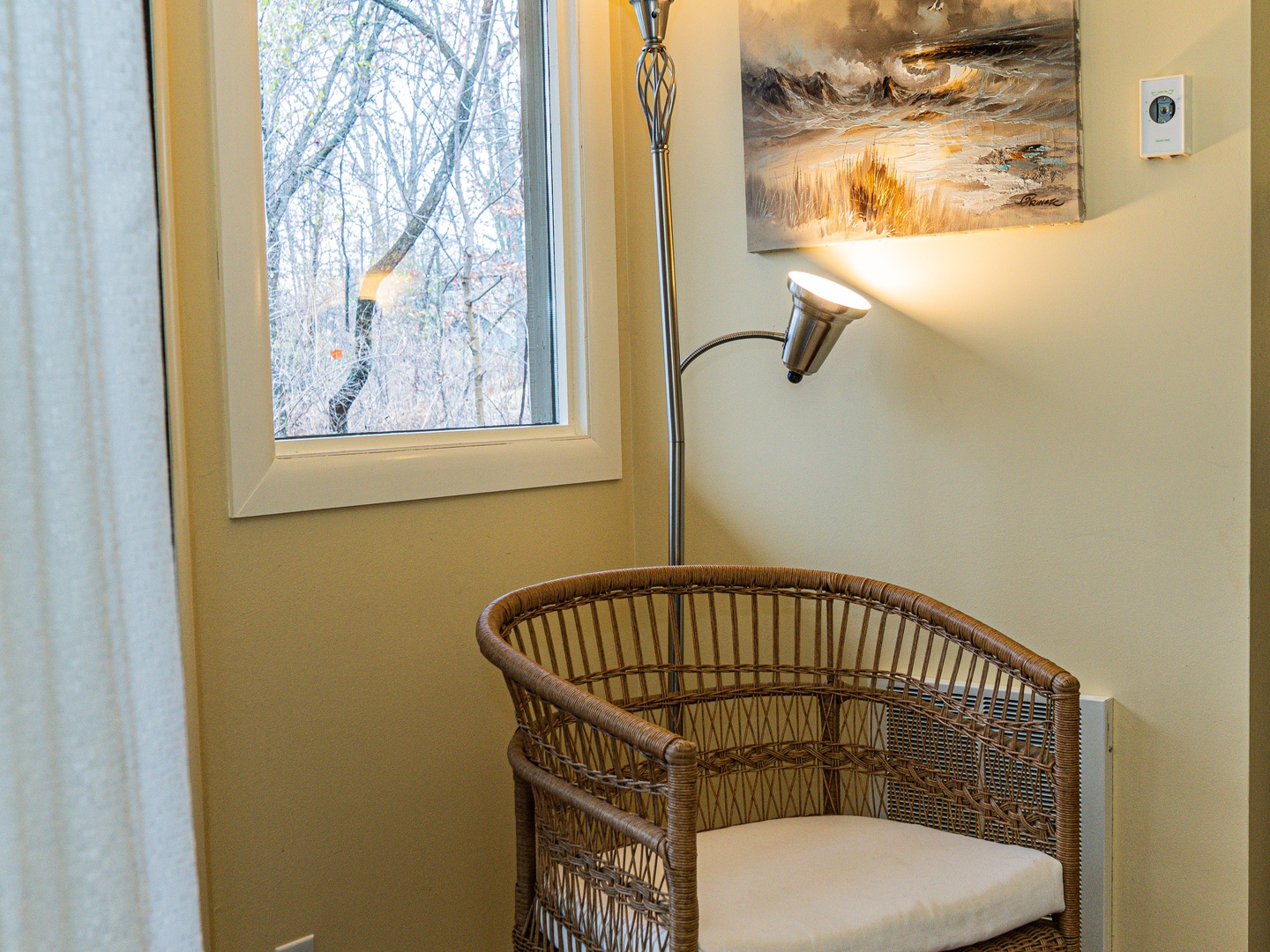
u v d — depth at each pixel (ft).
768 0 6.37
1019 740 4.89
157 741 2.48
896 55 5.97
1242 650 5.31
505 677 4.58
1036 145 5.59
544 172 6.77
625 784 4.17
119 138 2.41
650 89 6.76
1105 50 5.47
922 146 5.94
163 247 4.68
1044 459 5.79
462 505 6.14
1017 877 4.48
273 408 5.36
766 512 6.75
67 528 2.14
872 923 4.10
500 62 6.49
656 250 7.02
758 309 6.68
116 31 2.40
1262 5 5.32
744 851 4.83
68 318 2.14
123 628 2.29
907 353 6.18
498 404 6.54
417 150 6.05
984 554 6.01
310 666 5.42
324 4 5.57
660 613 7.16
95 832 2.16
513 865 6.45
